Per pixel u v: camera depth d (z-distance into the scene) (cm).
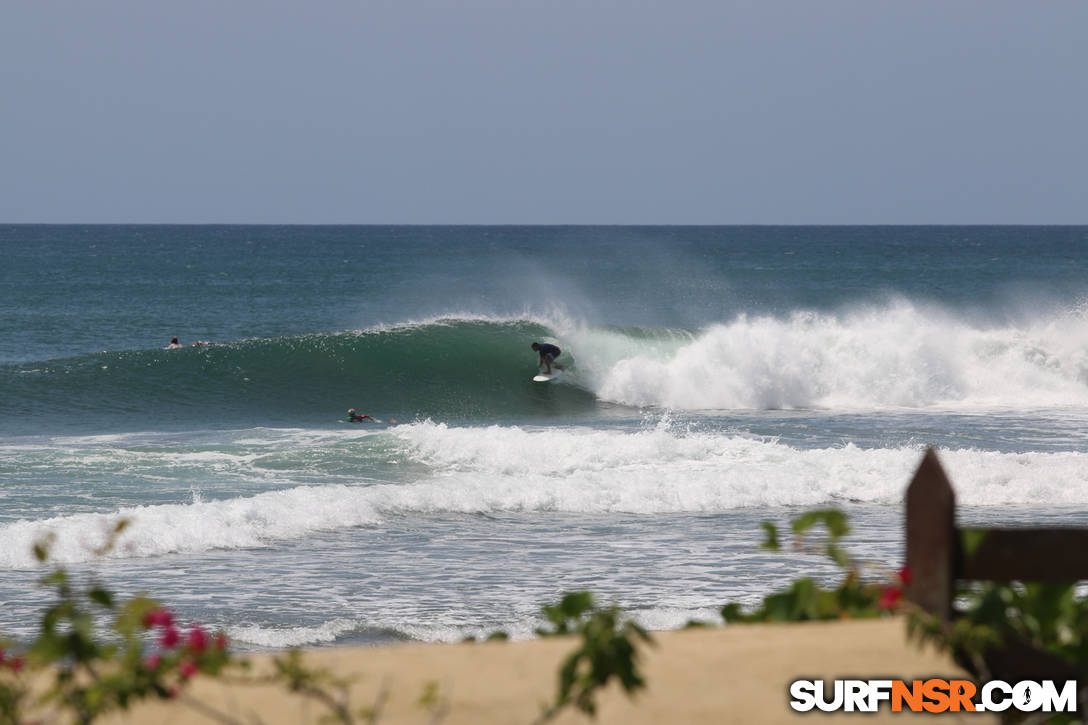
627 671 1224
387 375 10550
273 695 1396
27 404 9369
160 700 1355
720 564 4625
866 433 8594
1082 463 6781
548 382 10619
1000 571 1380
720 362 10419
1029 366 10706
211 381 10231
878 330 10756
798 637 1529
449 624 3784
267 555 4719
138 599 1320
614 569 4541
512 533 5231
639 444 6862
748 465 6631
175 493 5812
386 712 1324
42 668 1299
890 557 4666
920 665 1412
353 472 6438
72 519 4919
